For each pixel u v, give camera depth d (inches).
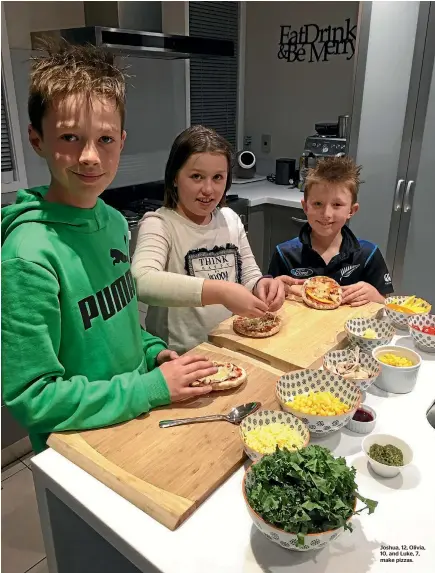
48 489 30.3
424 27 85.0
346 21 120.1
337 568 24.3
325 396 34.6
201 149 51.0
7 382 30.9
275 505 23.7
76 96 29.4
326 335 46.0
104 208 38.8
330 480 24.4
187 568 24.1
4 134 79.5
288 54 134.2
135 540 25.4
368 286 56.1
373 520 27.1
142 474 28.5
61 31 82.0
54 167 31.5
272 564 24.5
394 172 95.9
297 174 133.6
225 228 58.6
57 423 31.7
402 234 99.2
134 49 84.0
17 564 58.1
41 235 31.8
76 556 31.2
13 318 30.1
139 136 114.8
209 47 97.6
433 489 29.4
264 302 46.6
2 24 74.5
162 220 54.7
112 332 36.4
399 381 38.6
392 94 90.9
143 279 46.2
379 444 32.2
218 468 29.1
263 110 145.0
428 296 104.1
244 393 37.0
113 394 32.7
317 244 65.6
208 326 56.4
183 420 33.3
